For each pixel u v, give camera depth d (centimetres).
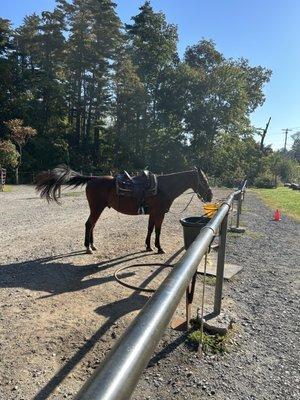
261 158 5319
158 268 653
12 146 3238
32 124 4703
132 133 5366
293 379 338
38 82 4838
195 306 486
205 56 5772
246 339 409
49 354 357
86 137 5266
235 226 1151
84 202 1681
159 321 128
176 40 5688
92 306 474
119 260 701
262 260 780
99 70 5128
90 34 5166
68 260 686
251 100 6162
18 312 446
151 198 723
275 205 2050
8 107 4606
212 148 5288
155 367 343
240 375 339
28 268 627
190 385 319
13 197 1881
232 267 690
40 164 4453
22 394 296
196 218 552
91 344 379
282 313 494
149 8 5450
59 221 1115
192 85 5231
